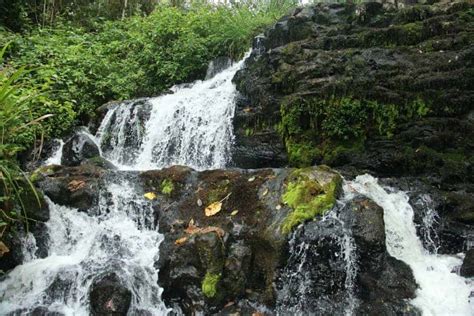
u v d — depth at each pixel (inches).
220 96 277.9
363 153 219.6
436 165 205.8
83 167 217.9
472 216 181.8
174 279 157.1
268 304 152.3
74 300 155.8
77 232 187.8
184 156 276.8
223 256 157.9
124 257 172.1
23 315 153.8
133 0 546.9
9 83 161.0
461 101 213.2
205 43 374.3
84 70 353.1
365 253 152.9
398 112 220.5
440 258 170.1
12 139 221.9
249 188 180.1
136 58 388.8
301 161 228.2
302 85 245.3
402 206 183.2
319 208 159.5
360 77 236.8
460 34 246.7
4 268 168.9
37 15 474.3
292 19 320.5
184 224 176.6
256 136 248.7
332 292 151.9
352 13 310.7
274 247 154.2
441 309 145.5
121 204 192.9
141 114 298.7
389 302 146.6
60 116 299.3
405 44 262.2
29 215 177.8
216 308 152.8
